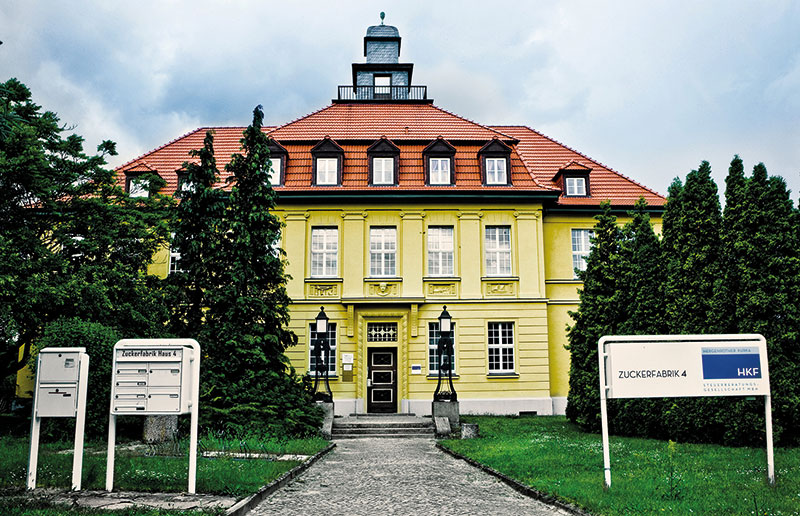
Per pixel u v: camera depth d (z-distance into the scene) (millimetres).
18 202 15867
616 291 18484
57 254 16094
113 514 6785
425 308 24984
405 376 24359
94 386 13984
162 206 19875
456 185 25938
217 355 17562
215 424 15930
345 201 25469
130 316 16891
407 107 30328
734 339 9039
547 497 8453
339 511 7902
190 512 6965
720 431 14734
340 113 29609
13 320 14477
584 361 18953
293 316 24703
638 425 16750
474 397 24516
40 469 9383
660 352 8844
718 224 15633
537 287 25312
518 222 25719
